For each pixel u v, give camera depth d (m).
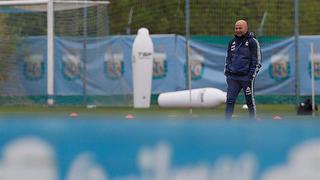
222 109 56.19
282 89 63.25
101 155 11.00
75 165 11.02
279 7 68.00
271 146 10.98
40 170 11.02
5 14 63.78
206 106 56.62
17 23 63.84
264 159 10.97
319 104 62.28
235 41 36.53
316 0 69.50
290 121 10.98
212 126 10.95
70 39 62.28
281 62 63.16
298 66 58.62
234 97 36.69
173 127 10.96
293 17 67.31
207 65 63.62
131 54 62.19
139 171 10.99
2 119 11.02
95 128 11.01
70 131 11.02
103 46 62.31
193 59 63.53
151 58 58.66
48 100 60.41
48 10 60.66
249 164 10.98
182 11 71.62
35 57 63.69
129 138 11.01
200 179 10.96
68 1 61.28
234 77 36.53
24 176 10.98
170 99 57.28
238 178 10.98
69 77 62.47
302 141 10.96
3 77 64.12
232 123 10.93
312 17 68.69
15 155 11.02
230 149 10.94
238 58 36.31
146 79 58.62
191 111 50.06
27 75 63.84
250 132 10.96
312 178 10.95
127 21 71.69
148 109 56.22
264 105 61.91
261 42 63.22
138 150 10.98
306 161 10.96
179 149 10.95
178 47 63.69
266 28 67.44
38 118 11.09
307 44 62.41
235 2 68.31
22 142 11.05
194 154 10.94
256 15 68.00
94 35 62.16
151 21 71.75
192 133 10.95
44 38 63.28
